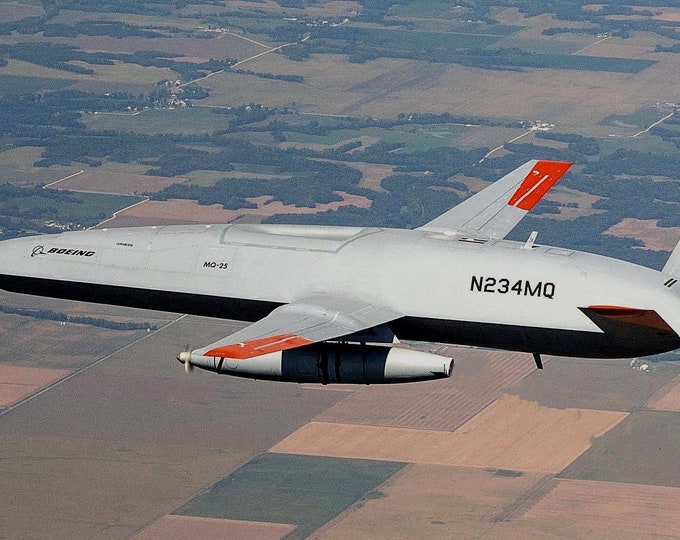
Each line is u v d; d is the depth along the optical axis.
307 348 82.12
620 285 83.44
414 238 88.00
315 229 90.81
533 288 83.94
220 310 90.81
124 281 93.06
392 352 81.69
